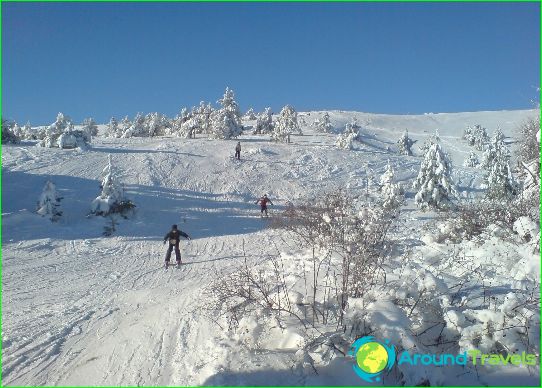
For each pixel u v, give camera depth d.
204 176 32.72
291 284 7.85
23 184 27.31
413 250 8.80
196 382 5.34
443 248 9.02
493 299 6.10
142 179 30.62
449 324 5.45
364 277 6.32
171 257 16.83
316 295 7.12
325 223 7.87
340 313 6.15
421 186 25.28
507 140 75.94
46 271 14.13
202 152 39.16
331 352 5.54
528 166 10.11
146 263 15.70
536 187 9.55
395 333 5.16
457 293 6.35
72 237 20.06
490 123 115.00
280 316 6.48
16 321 8.82
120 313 9.22
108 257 16.81
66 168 30.95
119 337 7.60
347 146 46.44
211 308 7.81
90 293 11.32
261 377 5.18
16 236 19.25
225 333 6.65
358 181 34.00
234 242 19.30
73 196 26.25
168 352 6.63
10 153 33.62
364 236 6.89
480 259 7.86
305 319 6.40
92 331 8.14
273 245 18.05
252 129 68.88
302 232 10.31
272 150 41.19
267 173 34.41
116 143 43.31
